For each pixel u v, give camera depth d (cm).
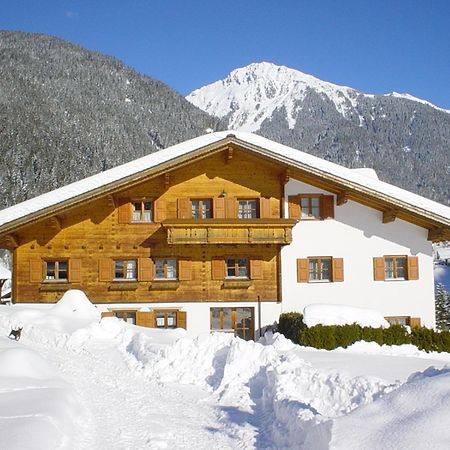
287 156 2194
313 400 879
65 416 825
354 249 2303
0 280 2931
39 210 2134
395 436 523
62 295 2259
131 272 2308
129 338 1659
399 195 2233
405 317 2280
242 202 2334
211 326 2277
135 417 897
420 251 2305
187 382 1203
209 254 2294
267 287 2286
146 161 2256
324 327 1766
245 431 816
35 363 1134
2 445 640
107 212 2295
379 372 1061
